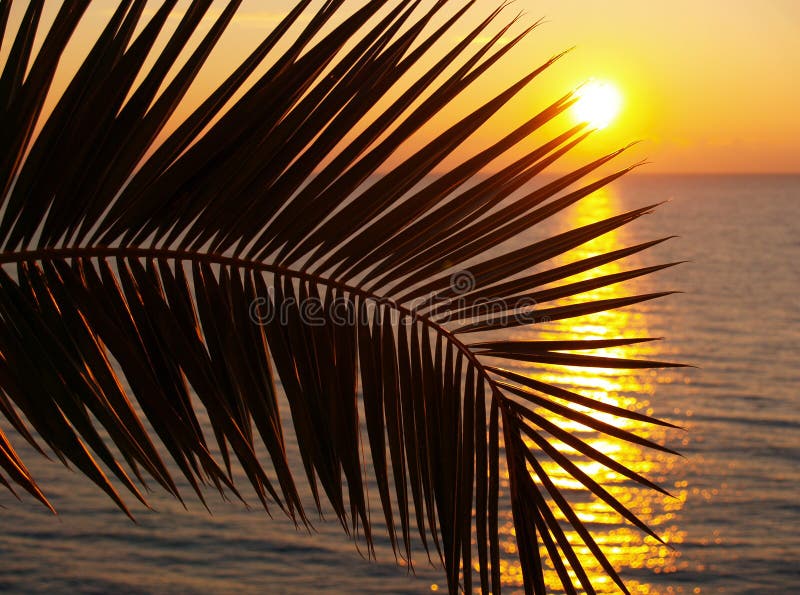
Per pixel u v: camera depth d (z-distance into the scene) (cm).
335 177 288
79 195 284
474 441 305
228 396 291
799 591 2966
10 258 283
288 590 3030
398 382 299
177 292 289
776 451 4516
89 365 281
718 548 3322
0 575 3105
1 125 279
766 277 12219
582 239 296
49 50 278
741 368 6588
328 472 293
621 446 4538
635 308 9531
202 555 3275
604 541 3409
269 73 284
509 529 3020
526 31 284
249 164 286
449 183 289
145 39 279
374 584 3064
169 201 287
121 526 3522
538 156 288
